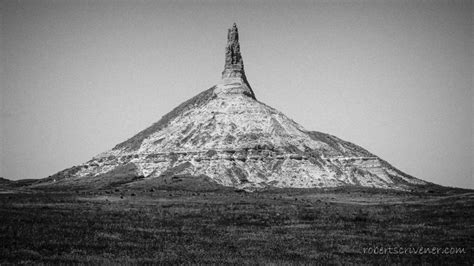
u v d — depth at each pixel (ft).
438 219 315.99
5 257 200.95
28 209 335.88
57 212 326.24
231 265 196.75
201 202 447.42
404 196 573.74
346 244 244.22
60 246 223.30
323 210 380.99
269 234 269.64
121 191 581.53
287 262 203.62
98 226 277.44
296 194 598.34
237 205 419.13
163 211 356.59
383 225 300.61
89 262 196.54
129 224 289.33
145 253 215.31
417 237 262.06
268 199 502.38
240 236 262.67
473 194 476.95
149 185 649.20
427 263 206.90
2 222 274.16
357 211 371.97
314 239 256.11
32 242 227.81
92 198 454.81
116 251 217.77
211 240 249.14
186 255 213.46
